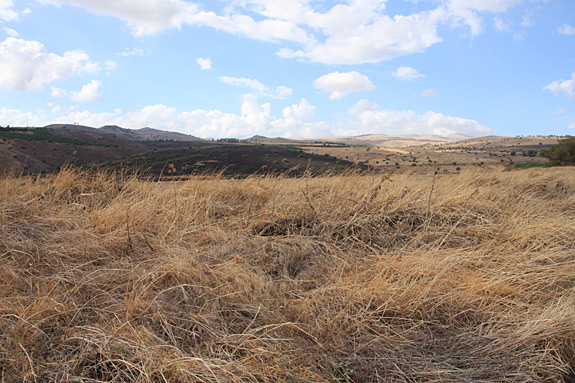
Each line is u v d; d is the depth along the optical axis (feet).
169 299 8.43
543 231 12.71
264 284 9.23
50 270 9.36
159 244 11.07
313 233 12.85
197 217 13.57
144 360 6.21
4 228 10.99
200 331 7.35
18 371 5.97
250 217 13.76
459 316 8.58
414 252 11.03
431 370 6.79
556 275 9.78
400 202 14.69
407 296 8.70
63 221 12.15
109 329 7.07
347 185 16.40
